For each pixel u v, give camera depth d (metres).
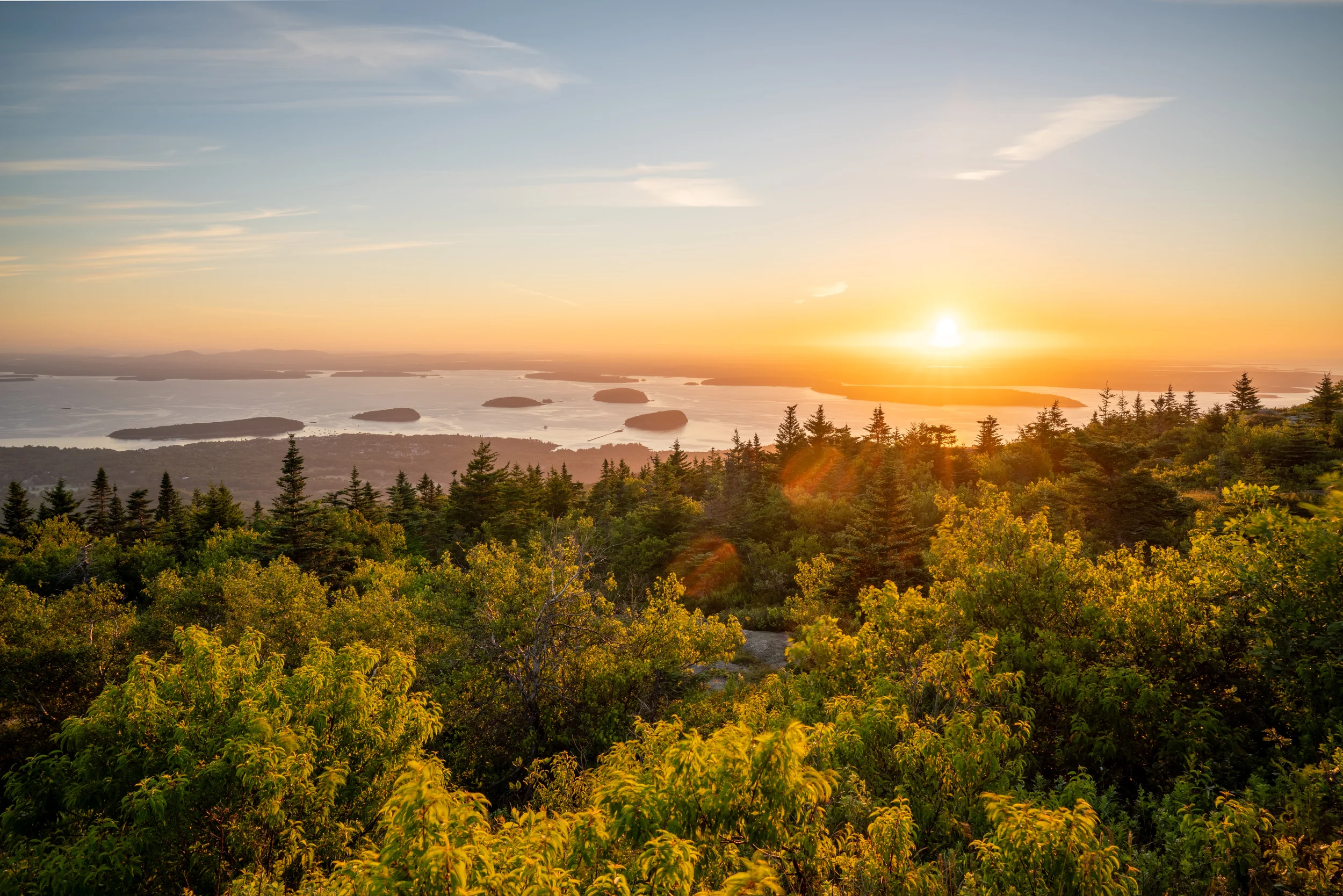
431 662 18.17
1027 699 11.47
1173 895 6.72
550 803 11.07
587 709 17.27
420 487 78.69
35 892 8.31
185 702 10.34
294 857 9.13
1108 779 10.45
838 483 62.97
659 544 46.53
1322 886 6.11
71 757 11.03
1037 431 67.38
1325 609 9.45
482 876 5.18
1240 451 45.97
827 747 8.24
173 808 8.70
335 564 42.31
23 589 19.58
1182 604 11.20
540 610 18.39
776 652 27.97
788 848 6.46
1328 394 57.03
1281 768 8.50
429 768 5.82
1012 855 5.76
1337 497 9.97
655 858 5.16
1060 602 12.45
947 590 14.43
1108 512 32.50
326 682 10.62
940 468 64.06
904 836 6.50
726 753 5.89
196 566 44.06
